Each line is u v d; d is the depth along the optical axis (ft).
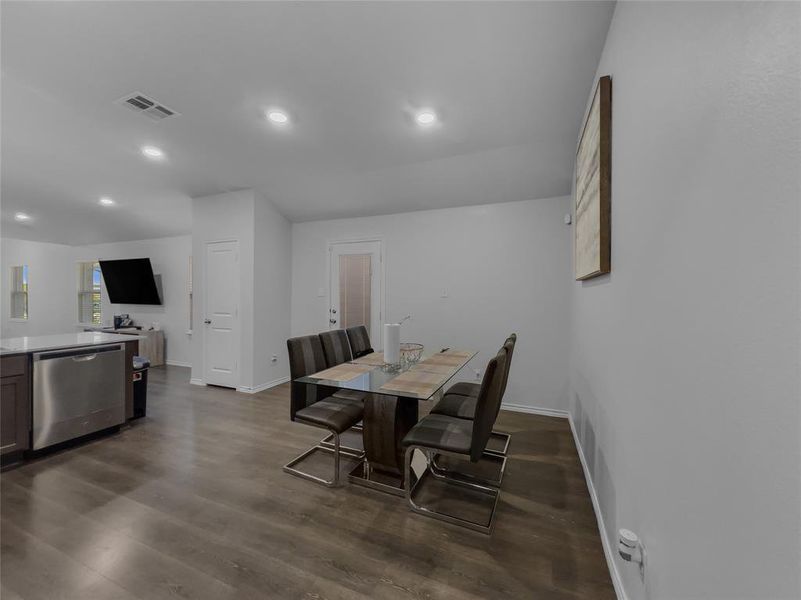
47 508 6.34
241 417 11.12
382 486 7.00
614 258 4.91
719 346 2.16
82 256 22.06
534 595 4.55
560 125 8.38
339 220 14.99
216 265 14.30
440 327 13.21
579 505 6.53
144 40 6.28
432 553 5.28
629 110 4.18
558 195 11.66
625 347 4.33
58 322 23.00
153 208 15.83
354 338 10.64
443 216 13.20
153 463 8.07
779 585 1.61
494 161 10.24
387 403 7.37
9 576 4.78
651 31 3.42
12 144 10.33
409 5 5.45
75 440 9.10
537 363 11.87
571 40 5.88
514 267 12.21
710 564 2.26
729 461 2.06
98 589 4.57
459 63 6.61
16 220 17.48
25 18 5.82
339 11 5.59
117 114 8.71
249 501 6.60
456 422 6.89
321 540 5.54
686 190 2.64
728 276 2.06
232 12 5.66
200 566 4.98
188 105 8.22
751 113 1.82
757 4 1.76
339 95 7.69
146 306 20.07
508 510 6.37
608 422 5.30
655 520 3.27
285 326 15.44
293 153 10.43
